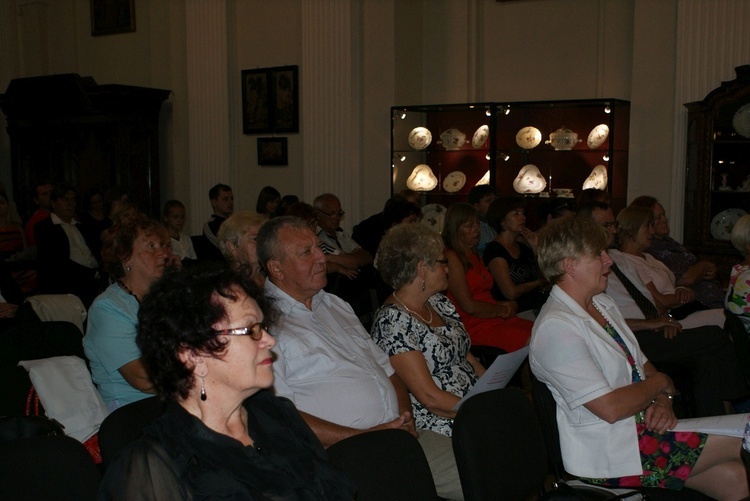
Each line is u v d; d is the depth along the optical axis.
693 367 3.89
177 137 9.13
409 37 7.76
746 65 5.83
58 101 9.21
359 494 1.96
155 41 9.20
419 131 7.62
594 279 2.57
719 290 5.52
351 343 2.68
